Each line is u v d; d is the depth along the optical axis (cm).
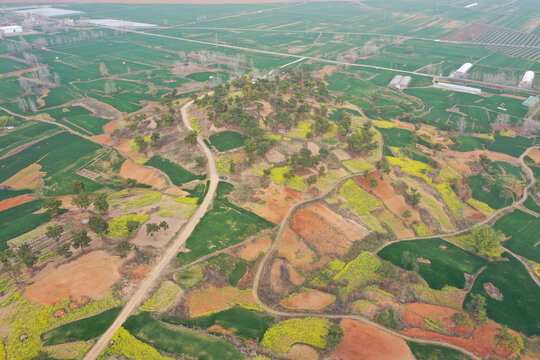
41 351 8381
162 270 11138
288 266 12012
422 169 17025
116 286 10350
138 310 9825
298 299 10781
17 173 17200
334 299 10825
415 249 13100
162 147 18650
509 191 16488
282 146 18038
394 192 15600
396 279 11419
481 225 14538
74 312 9588
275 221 13638
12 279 10481
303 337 9275
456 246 13488
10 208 14450
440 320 10019
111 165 17812
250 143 16938
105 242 11944
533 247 13375
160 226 12225
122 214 13588
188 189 15512
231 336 9294
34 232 12662
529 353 9212
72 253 11362
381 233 13600
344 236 13325
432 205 15262
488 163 18038
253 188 15350
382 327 9675
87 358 8525
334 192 15325
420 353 8950
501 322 10225
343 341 9144
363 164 17262
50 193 15712
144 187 16125
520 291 11388
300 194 14988
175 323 9600
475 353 9056
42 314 9444
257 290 10931
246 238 12750
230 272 11425
